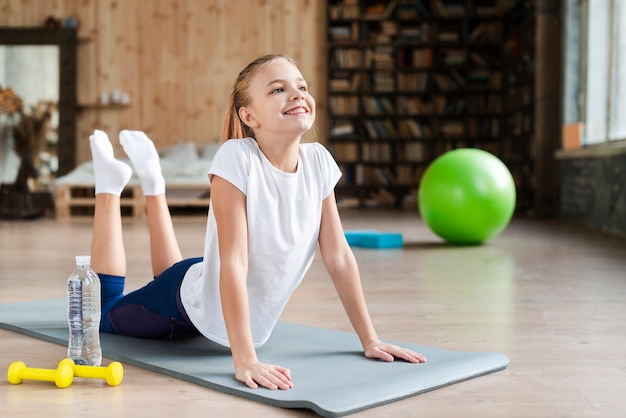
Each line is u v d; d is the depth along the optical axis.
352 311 1.89
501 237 5.53
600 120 6.96
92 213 8.83
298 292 3.01
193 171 7.96
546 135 7.84
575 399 1.56
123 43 9.80
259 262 1.78
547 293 2.99
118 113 9.81
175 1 9.82
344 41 9.70
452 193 4.79
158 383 1.67
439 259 4.18
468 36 9.75
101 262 2.12
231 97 1.85
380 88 9.74
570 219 7.29
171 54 9.84
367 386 1.58
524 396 1.58
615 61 6.39
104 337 2.09
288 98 1.71
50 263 3.99
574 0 7.45
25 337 2.16
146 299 2.00
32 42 9.41
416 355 1.81
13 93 9.22
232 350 1.68
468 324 2.36
